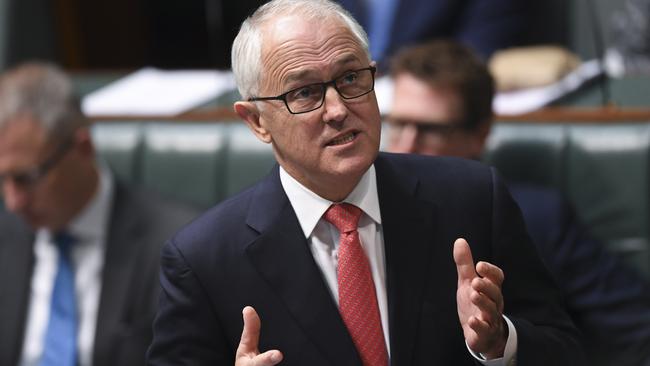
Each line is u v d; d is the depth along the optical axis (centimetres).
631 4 1152
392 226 489
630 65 1134
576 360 486
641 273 825
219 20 1077
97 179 781
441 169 512
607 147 845
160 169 928
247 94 472
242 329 481
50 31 1409
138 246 774
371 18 1124
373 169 501
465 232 491
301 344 474
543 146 862
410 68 770
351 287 476
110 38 1550
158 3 1262
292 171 484
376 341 473
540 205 805
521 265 499
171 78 1089
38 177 743
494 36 1120
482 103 771
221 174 914
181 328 488
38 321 779
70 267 775
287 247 485
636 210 833
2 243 796
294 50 448
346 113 445
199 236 495
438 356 474
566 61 996
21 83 749
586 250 795
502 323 453
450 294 482
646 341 764
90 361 752
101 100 1028
